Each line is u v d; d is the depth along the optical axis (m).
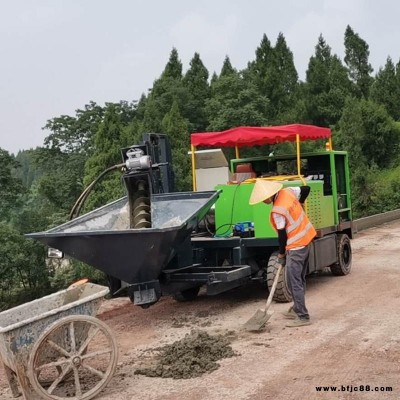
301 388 5.04
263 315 7.12
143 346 6.79
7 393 5.48
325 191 10.38
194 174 10.39
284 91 43.66
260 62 47.06
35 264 25.50
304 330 6.95
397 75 47.22
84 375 5.70
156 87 40.38
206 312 8.45
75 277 22.95
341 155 10.91
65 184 31.30
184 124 29.92
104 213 7.97
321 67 44.78
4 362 5.15
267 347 6.34
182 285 8.42
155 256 6.89
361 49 49.72
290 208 7.09
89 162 25.59
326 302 8.48
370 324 7.07
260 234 8.64
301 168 10.74
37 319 4.90
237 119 32.41
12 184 31.66
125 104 40.50
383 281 9.94
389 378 5.15
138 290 7.22
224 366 5.76
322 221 9.65
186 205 7.76
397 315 7.47
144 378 5.57
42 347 4.87
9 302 24.94
